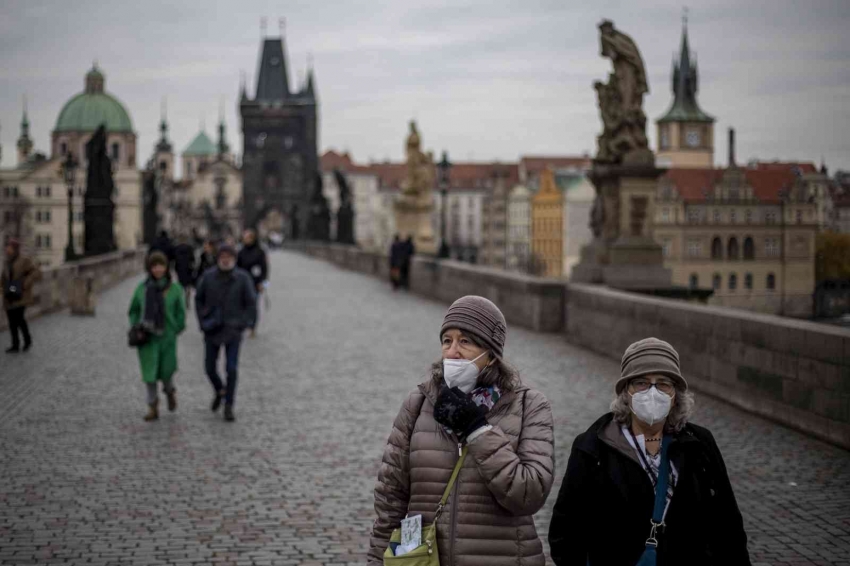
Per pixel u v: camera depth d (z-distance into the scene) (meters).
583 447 4.70
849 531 8.29
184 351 20.50
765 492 9.44
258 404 14.50
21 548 8.00
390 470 4.69
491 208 183.75
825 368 11.54
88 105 180.88
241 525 8.64
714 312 14.46
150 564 7.65
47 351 19.92
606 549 4.66
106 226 44.47
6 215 157.50
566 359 18.77
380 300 34.31
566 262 148.62
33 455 11.22
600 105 24.56
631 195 23.84
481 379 4.65
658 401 4.54
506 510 4.45
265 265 25.97
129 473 10.45
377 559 4.70
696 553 4.57
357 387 15.97
